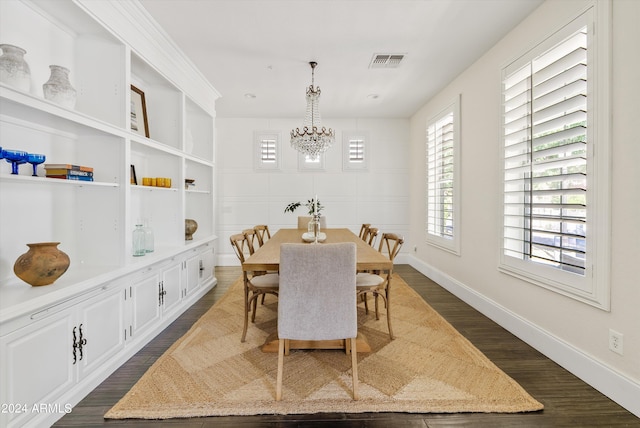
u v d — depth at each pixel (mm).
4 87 1325
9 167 1685
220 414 1544
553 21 2080
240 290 3721
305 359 2090
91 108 2133
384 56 3000
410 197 5277
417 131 4895
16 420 1318
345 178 5285
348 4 2213
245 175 5211
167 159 3039
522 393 1703
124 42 2141
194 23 2443
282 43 2756
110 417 1519
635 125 1544
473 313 2973
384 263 1984
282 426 1479
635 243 1548
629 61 1567
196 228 3521
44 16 1852
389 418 1533
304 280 1626
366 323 2701
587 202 1789
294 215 5238
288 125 5215
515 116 2482
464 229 3357
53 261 1555
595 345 1768
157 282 2529
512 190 2582
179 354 2146
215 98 3896
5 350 1278
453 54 2967
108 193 2105
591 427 1467
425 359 2084
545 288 2150
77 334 1664
